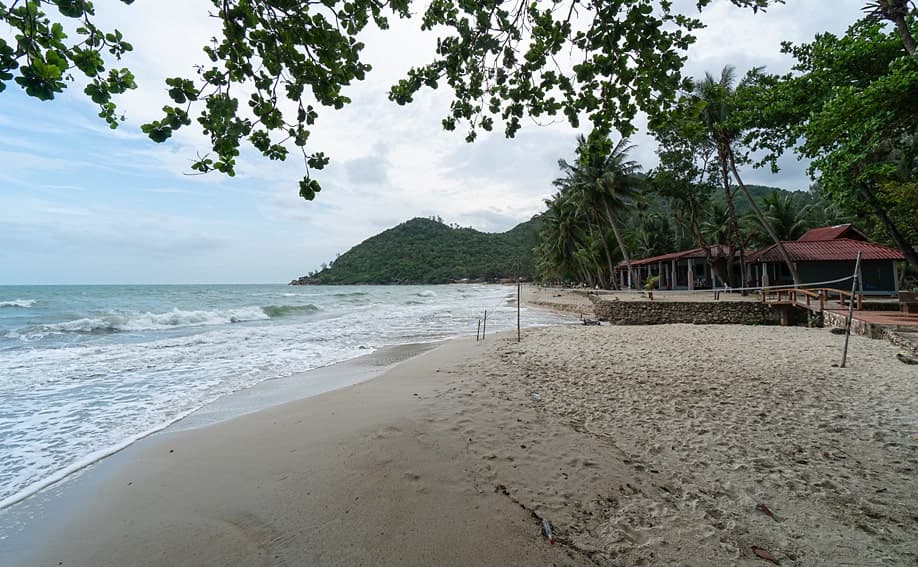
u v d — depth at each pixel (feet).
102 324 45.68
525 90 10.80
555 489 9.77
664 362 23.98
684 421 14.28
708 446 12.19
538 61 10.40
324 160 8.34
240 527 8.75
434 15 10.14
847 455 11.49
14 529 9.12
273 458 11.96
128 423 16.17
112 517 9.43
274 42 7.42
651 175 78.18
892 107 21.70
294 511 9.19
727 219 107.24
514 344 32.83
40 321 49.98
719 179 72.84
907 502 9.10
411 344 36.96
